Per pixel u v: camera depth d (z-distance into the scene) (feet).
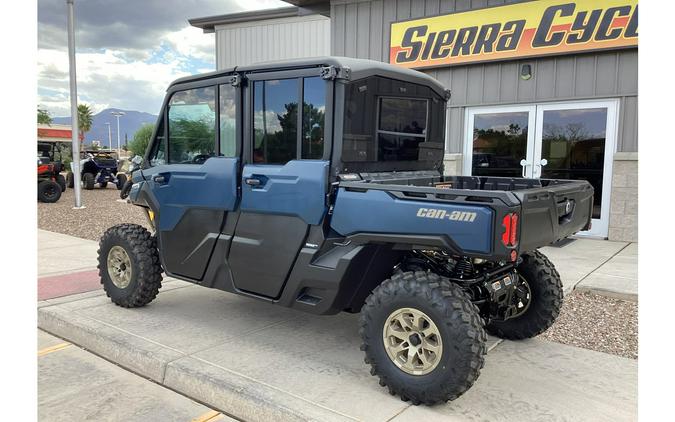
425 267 11.66
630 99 25.82
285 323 14.97
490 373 11.70
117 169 68.49
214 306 16.53
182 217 14.43
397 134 13.33
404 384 10.10
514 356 12.68
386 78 12.66
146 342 13.26
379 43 33.12
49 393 11.46
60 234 30.89
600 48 25.84
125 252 15.83
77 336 14.46
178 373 11.66
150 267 15.64
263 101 12.56
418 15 31.48
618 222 26.61
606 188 26.99
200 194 13.76
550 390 10.88
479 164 30.66
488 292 11.53
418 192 10.09
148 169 15.61
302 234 11.83
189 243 14.38
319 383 11.04
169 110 14.92
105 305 16.48
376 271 11.60
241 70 12.82
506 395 10.64
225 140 13.44
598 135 26.91
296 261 11.96
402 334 10.27
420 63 31.45
